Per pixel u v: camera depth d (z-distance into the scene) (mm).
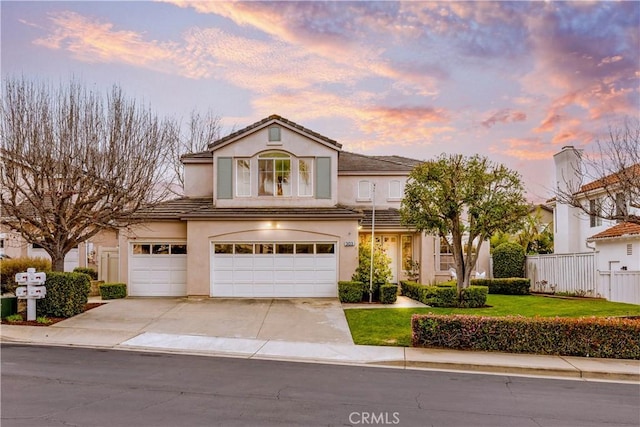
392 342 11141
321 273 18234
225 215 18062
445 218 16203
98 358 9648
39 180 14141
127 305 16172
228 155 19406
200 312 15016
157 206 18844
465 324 10516
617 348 9969
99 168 14430
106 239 23297
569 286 19438
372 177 22391
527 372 9078
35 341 11258
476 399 7164
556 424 6102
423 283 20391
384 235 21578
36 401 6660
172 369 8781
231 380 8016
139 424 5758
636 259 17344
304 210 18719
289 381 8016
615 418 6375
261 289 18156
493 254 23281
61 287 13797
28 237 14391
